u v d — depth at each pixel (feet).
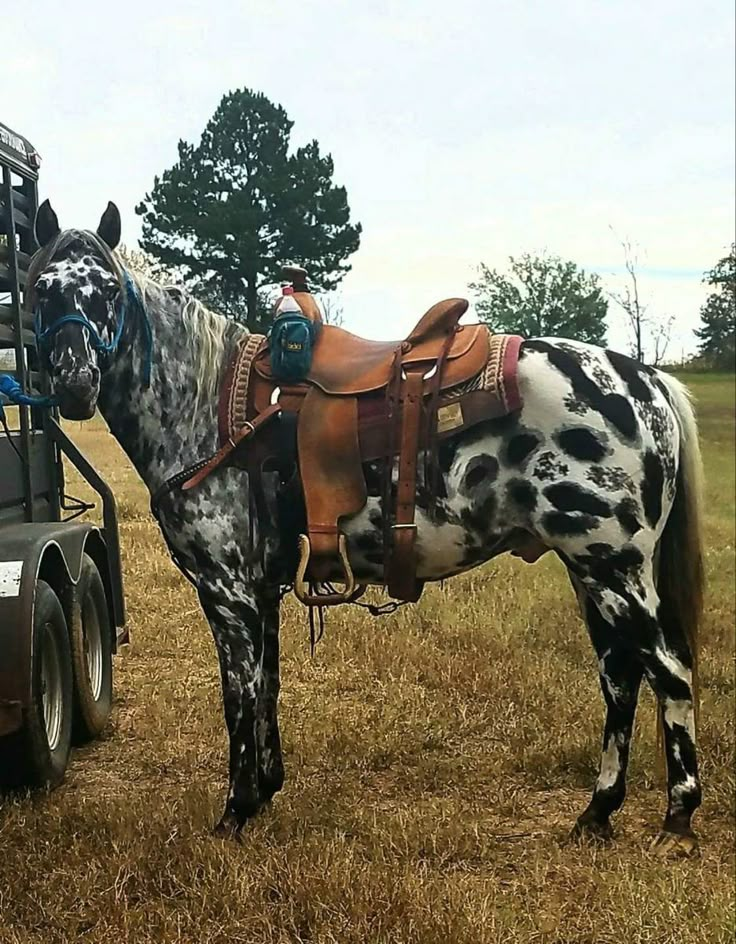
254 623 11.88
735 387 130.52
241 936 9.55
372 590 23.70
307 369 11.57
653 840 11.63
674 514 11.85
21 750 12.57
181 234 96.17
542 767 13.85
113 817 11.96
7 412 13.97
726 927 9.46
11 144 14.02
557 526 11.32
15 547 12.58
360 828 11.93
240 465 11.73
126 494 39.88
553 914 10.03
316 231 97.71
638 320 128.67
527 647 19.43
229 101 96.73
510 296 146.51
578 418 11.16
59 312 10.98
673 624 11.73
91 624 15.93
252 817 11.96
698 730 14.53
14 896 10.24
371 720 15.53
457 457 11.30
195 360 11.98
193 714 16.42
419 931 9.32
